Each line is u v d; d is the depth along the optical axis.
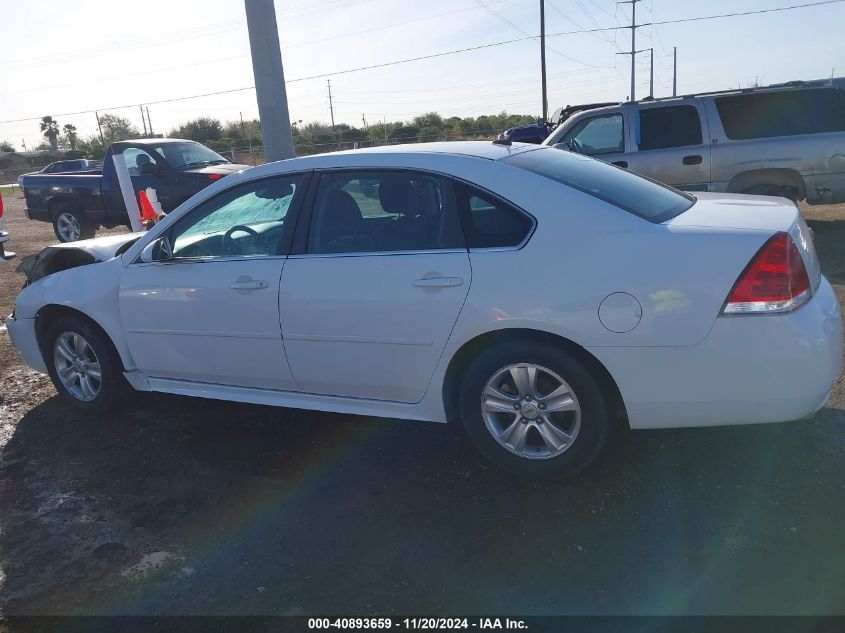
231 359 4.11
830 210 11.45
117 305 4.46
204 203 4.25
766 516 3.13
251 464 4.00
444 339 3.46
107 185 12.01
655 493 3.37
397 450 4.04
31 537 3.40
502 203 3.42
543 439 3.46
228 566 3.07
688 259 3.06
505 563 2.95
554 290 3.22
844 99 8.67
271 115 9.44
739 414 3.12
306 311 3.76
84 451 4.30
